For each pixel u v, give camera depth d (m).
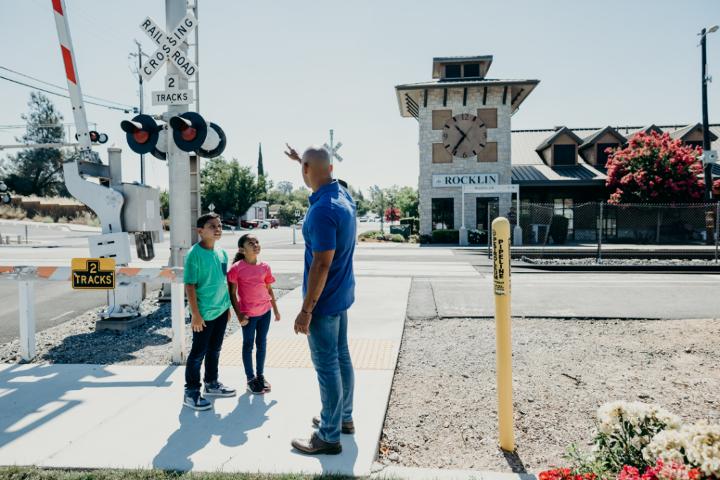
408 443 3.41
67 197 72.38
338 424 3.17
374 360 5.23
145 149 7.21
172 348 5.70
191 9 8.84
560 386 4.50
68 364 5.26
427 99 27.64
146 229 7.36
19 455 3.17
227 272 4.26
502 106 27.36
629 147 26.22
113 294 6.90
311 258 3.20
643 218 27.73
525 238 26.30
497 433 3.54
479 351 5.71
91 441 3.37
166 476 2.86
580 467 2.60
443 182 27.58
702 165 26.27
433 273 13.08
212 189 55.41
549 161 30.22
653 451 2.35
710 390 4.36
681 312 7.75
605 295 9.42
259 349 4.32
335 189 3.16
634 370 4.96
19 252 19.91
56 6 6.88
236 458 3.11
